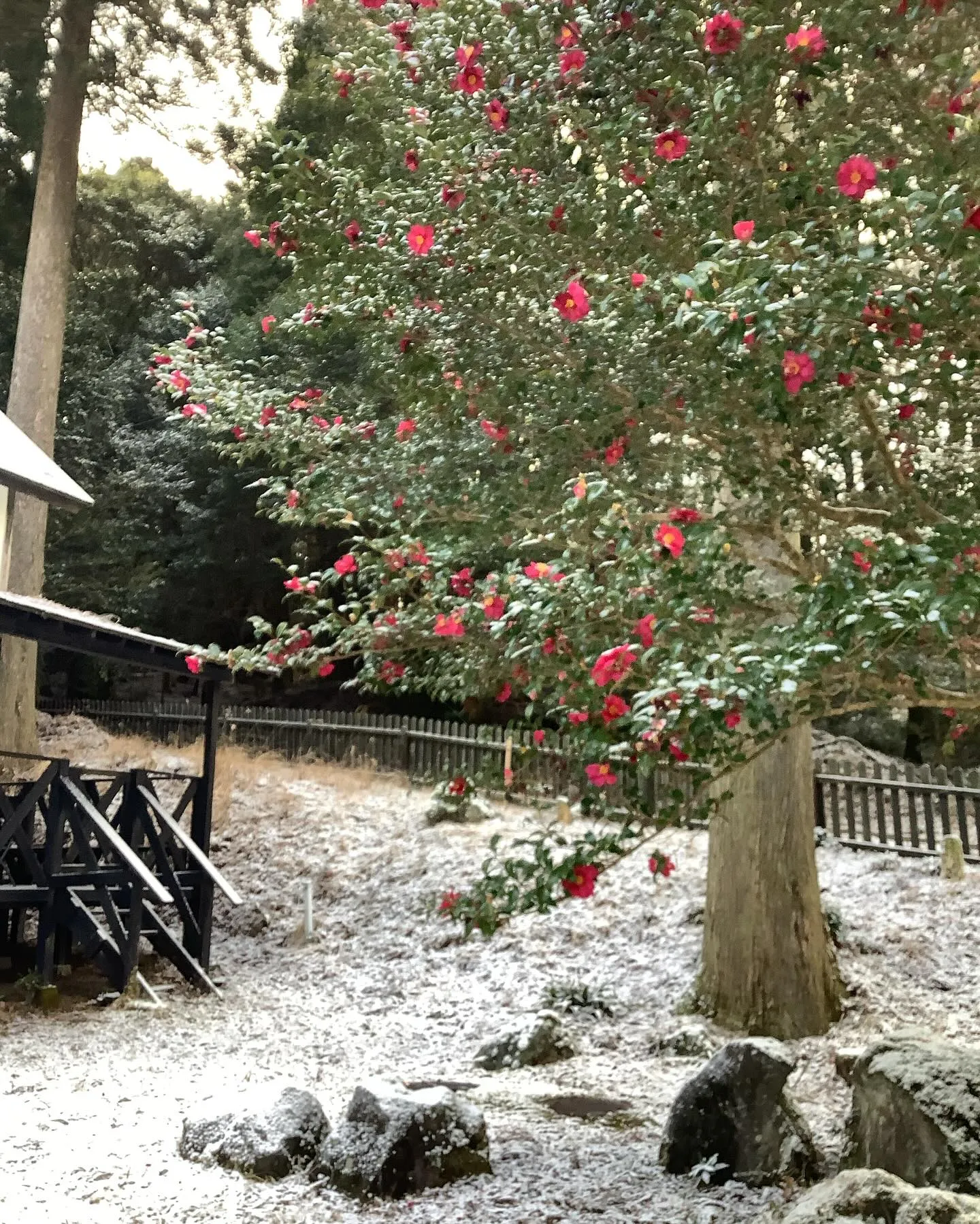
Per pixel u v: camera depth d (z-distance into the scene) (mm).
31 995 8977
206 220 24203
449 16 4875
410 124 5441
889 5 3797
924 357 3834
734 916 8273
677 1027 8102
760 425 4398
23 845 9289
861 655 3160
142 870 9289
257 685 22641
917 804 11539
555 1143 5453
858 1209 3494
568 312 3965
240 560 20719
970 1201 3502
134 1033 8195
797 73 4027
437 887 11258
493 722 19500
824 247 3732
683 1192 4652
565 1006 8508
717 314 2986
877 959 8797
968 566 2959
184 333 22062
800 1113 5000
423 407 5863
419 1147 4715
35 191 19703
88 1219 4293
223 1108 5266
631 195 4684
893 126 4262
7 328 21484
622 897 10250
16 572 15164
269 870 12516
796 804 8344
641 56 4340
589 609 3982
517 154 4941
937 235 3062
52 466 13188
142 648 10055
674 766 3766
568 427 4898
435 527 6285
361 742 16266
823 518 4801
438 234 5078
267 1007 9281
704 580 3637
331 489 6484
